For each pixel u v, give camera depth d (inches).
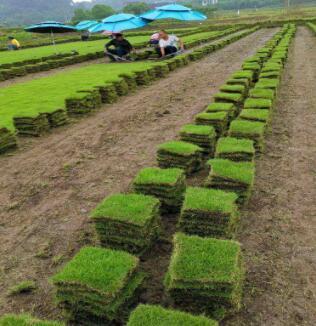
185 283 146.3
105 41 1774.1
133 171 297.4
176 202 224.8
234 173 226.2
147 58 976.3
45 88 646.5
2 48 1667.1
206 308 150.9
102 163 317.1
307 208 232.5
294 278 177.5
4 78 798.5
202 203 189.3
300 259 189.5
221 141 277.1
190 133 296.0
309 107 433.7
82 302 148.6
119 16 968.9
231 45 1127.6
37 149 361.1
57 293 150.9
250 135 292.4
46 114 410.9
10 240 218.4
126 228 183.5
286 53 745.0
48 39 2174.0
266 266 185.5
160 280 180.9
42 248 209.2
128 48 959.6
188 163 268.4
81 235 218.4
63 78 740.0
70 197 263.3
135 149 343.0
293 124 380.5
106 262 155.9
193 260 153.4
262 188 258.4
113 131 398.6
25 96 589.3
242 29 1923.0
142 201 198.4
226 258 153.9
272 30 1681.8
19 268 194.5
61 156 338.6
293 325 153.2
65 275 149.0
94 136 386.9
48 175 300.8
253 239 205.8
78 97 462.3
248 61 615.2
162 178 224.2
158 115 443.2
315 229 212.1
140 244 184.4
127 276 151.2
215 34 1465.3
